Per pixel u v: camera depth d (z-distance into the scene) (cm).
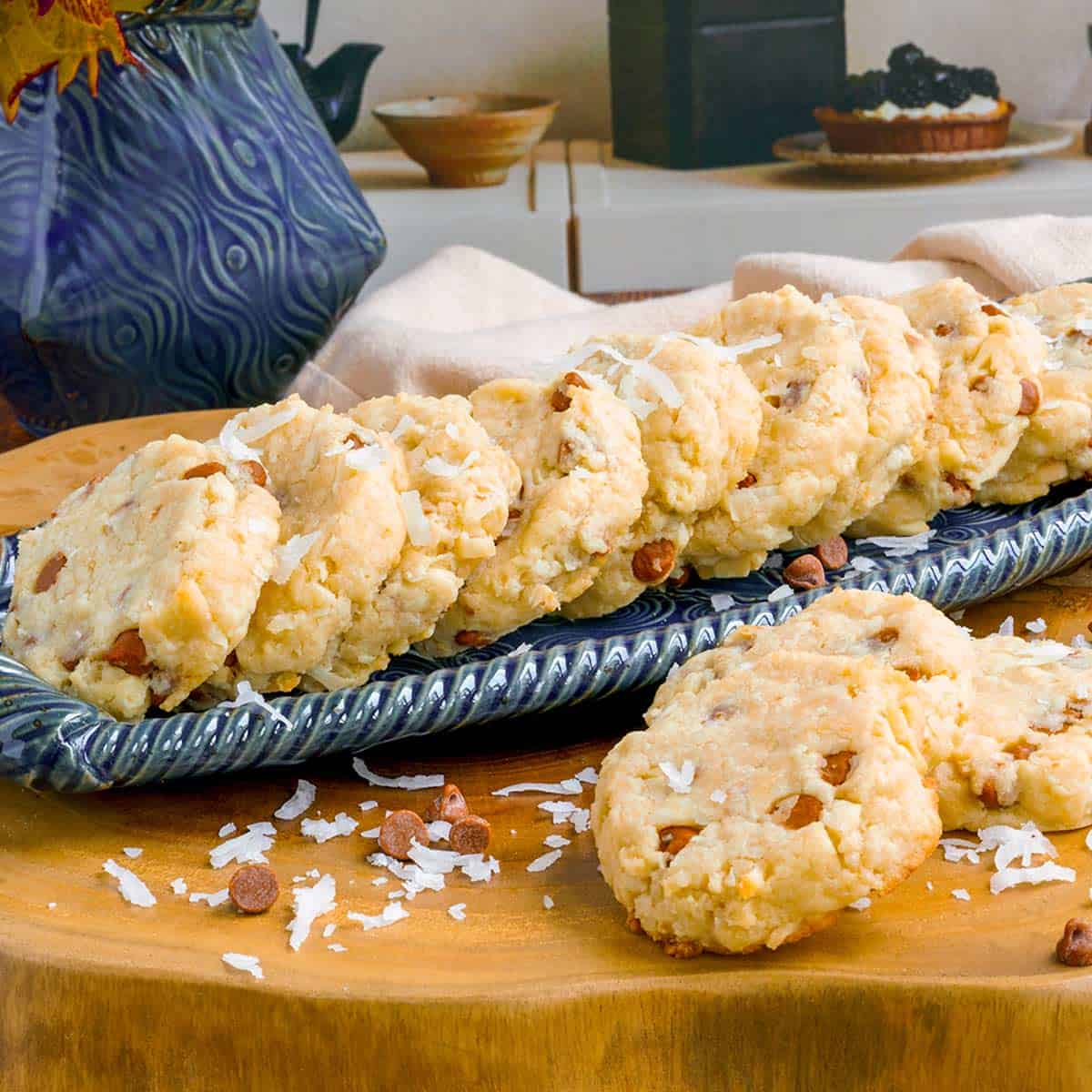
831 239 123
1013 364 71
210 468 64
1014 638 64
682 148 134
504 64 149
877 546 71
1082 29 147
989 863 58
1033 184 122
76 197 81
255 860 59
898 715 58
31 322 81
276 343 84
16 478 79
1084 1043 55
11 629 64
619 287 125
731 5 130
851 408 68
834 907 55
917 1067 55
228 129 82
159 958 56
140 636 61
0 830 60
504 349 84
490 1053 56
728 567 69
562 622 67
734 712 59
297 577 62
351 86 122
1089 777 58
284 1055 56
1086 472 72
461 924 57
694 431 66
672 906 56
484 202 124
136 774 60
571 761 63
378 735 62
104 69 80
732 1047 56
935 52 148
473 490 63
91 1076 57
